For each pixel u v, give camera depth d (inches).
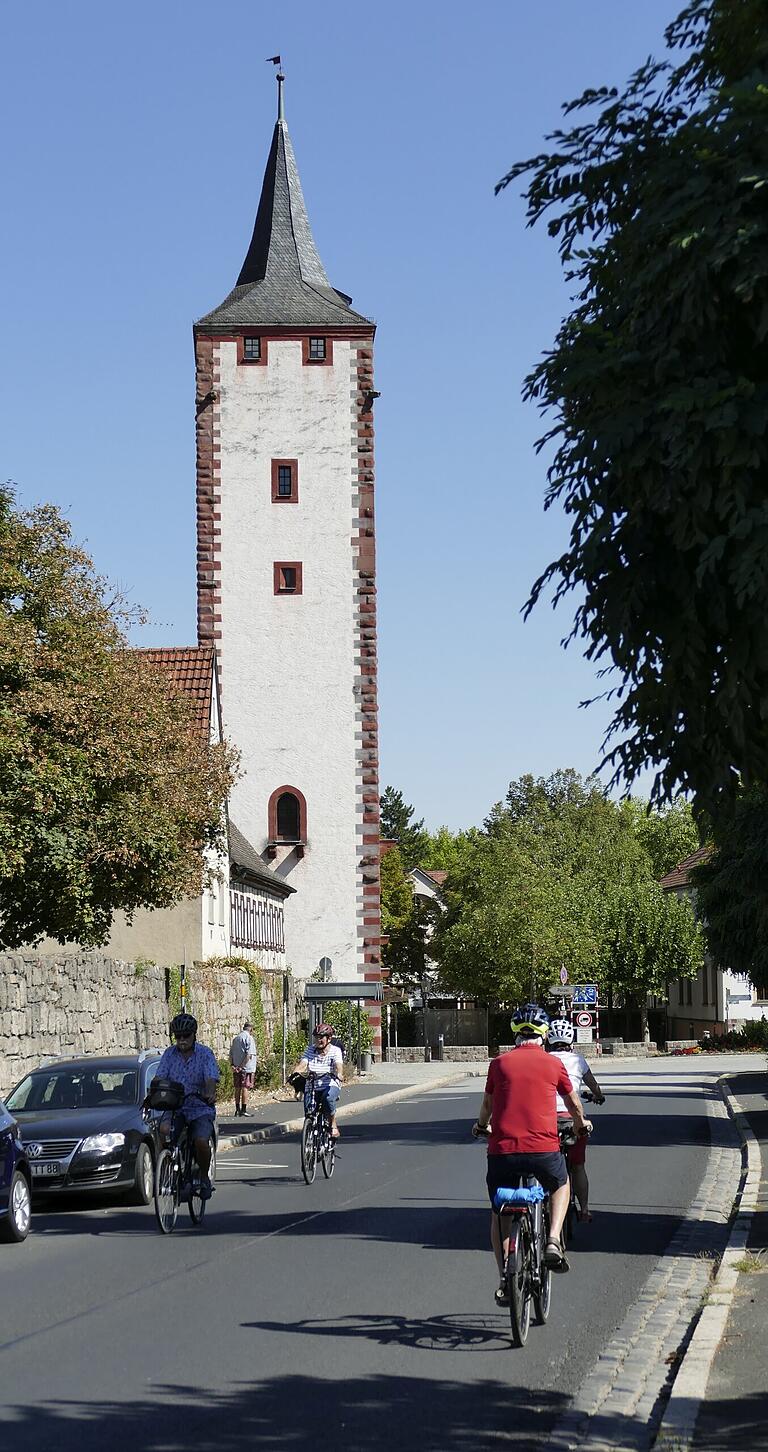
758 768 410.3
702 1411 322.7
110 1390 359.6
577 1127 437.1
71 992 1338.6
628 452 386.0
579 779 4719.5
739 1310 433.4
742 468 373.1
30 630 1099.9
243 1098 1512.1
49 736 1077.1
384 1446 311.3
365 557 2375.7
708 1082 2052.2
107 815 1088.8
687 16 424.2
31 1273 549.6
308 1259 568.7
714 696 402.3
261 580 2372.0
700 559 374.6
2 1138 644.1
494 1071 427.2
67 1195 769.6
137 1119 797.2
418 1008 3988.7
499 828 4409.5
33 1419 332.5
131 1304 475.8
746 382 374.9
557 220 436.5
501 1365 383.9
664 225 387.2
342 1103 1669.5
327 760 2349.9
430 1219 695.1
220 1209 752.3
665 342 393.1
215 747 1293.1
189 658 2143.2
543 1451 307.4
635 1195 783.7
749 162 380.8
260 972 2039.9
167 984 1624.0
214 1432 321.7
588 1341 413.1
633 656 405.1
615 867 4158.5
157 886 1167.0
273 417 2395.4
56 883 1068.5
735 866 1439.5
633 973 3528.5
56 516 1181.7
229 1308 465.4
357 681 2359.7
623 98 423.2
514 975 3358.8
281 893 2329.0
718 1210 721.0
